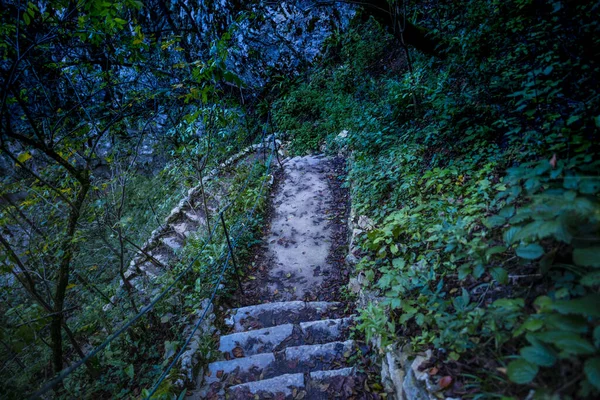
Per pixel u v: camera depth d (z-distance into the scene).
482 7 4.70
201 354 3.49
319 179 6.95
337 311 4.02
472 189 3.31
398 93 5.57
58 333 3.60
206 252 4.99
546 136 3.03
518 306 2.01
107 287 5.67
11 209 4.16
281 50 10.32
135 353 3.91
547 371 1.67
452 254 2.76
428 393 2.01
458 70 4.95
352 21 9.67
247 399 2.94
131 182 8.76
